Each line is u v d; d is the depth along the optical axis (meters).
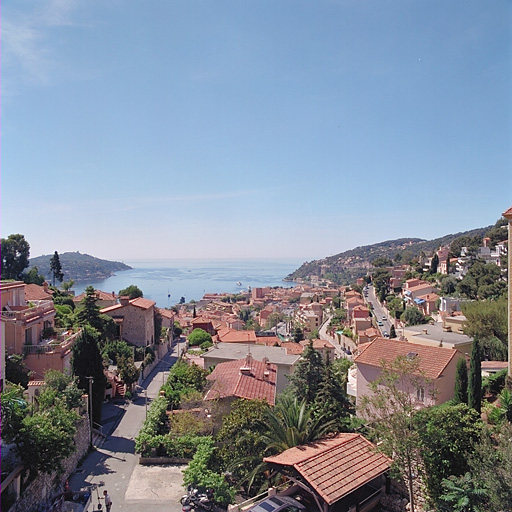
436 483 19.94
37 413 22.86
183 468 29.20
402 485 22.09
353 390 38.28
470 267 104.88
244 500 24.30
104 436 34.59
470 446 20.03
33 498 21.08
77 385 32.94
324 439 24.66
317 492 19.59
